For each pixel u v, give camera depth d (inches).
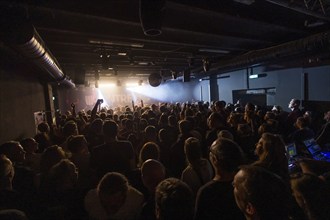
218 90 480.1
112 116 224.5
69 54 237.6
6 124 145.8
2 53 128.6
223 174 51.4
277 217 30.1
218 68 287.0
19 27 91.4
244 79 398.9
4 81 146.6
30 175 76.9
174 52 245.4
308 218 34.0
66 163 62.5
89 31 153.5
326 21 149.9
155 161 63.3
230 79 438.0
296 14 154.3
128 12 130.8
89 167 89.8
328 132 130.0
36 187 72.2
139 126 164.4
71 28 146.8
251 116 151.6
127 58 272.1
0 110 137.9
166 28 148.9
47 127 151.9
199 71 344.8
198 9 120.7
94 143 119.8
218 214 47.6
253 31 188.1
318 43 161.6
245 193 31.9
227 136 95.3
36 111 229.3
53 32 157.8
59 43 179.8
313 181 35.3
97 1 119.1
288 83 312.0
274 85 336.2
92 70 369.1
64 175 60.3
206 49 244.7
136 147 128.6
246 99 410.0
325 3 120.3
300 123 128.6
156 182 60.2
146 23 87.9
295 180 36.6
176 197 38.4
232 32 182.7
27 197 62.1
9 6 91.2
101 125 126.1
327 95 261.1
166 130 119.8
